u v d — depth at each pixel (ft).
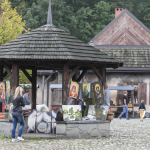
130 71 78.74
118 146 29.91
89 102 38.04
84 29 156.76
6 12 64.95
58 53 34.71
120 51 84.74
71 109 34.71
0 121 35.91
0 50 37.37
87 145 29.99
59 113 34.78
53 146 29.12
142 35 88.99
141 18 171.73
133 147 29.58
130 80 79.56
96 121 35.60
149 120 68.28
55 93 87.25
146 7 170.81
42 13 153.89
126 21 89.56
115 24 89.45
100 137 35.88
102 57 37.35
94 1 179.11
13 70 35.19
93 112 37.42
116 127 49.55
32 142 31.48
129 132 42.52
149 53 83.61
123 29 89.40
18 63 35.35
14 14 66.08
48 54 34.47
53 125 36.52
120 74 79.97
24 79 62.03
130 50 84.84
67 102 35.17
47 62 35.76
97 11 164.66
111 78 80.02
